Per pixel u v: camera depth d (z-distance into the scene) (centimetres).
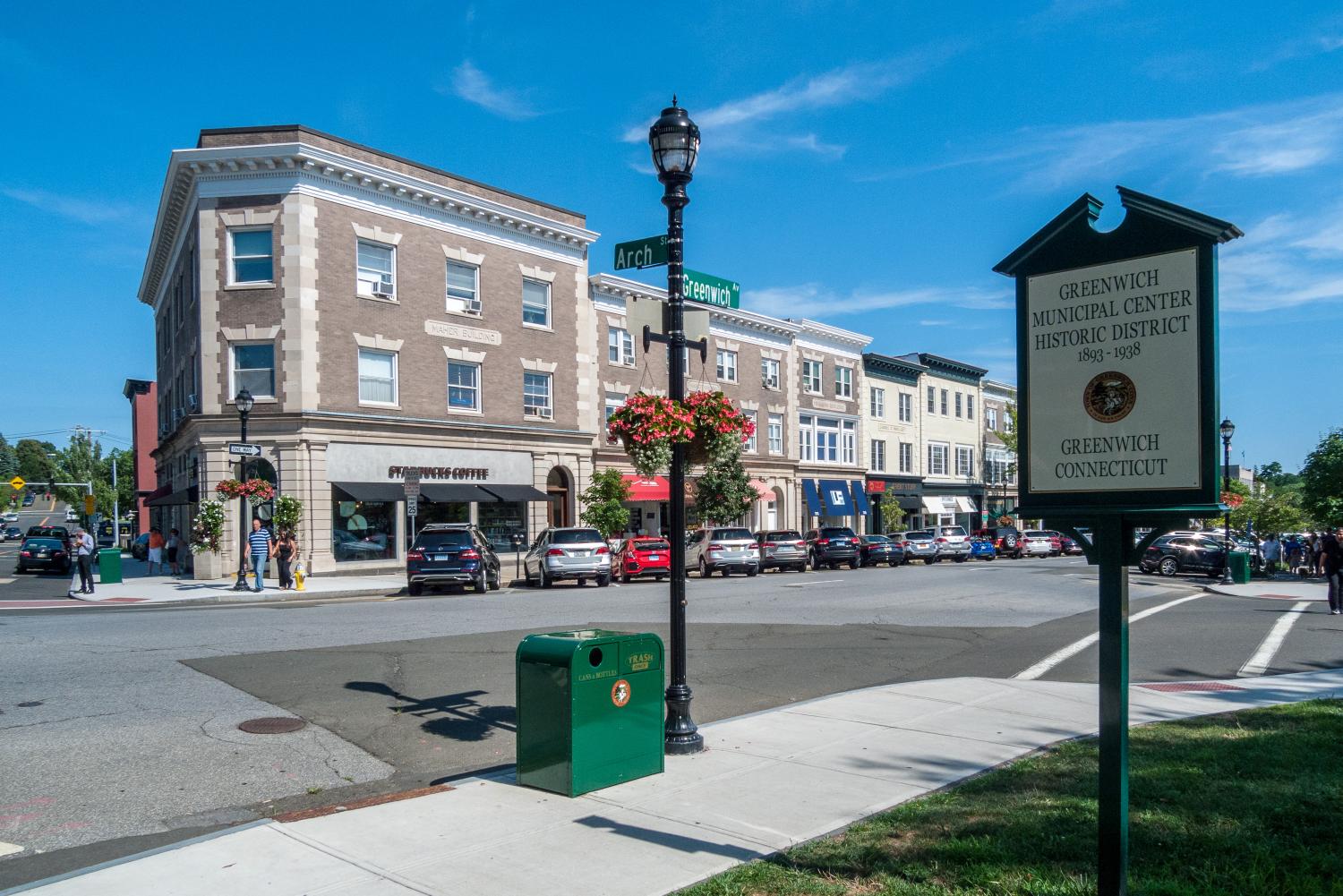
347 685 1057
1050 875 466
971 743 774
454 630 1536
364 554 3006
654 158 811
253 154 2820
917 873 475
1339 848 507
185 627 1576
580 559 2694
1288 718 853
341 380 2947
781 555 3556
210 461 2875
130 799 659
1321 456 3216
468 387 3331
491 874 493
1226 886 457
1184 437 406
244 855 524
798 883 468
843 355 5319
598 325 3909
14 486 5747
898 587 2581
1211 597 2447
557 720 638
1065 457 441
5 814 627
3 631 1497
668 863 504
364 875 492
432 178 3216
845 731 820
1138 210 422
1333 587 1914
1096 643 1457
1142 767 674
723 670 1193
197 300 2997
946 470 6159
